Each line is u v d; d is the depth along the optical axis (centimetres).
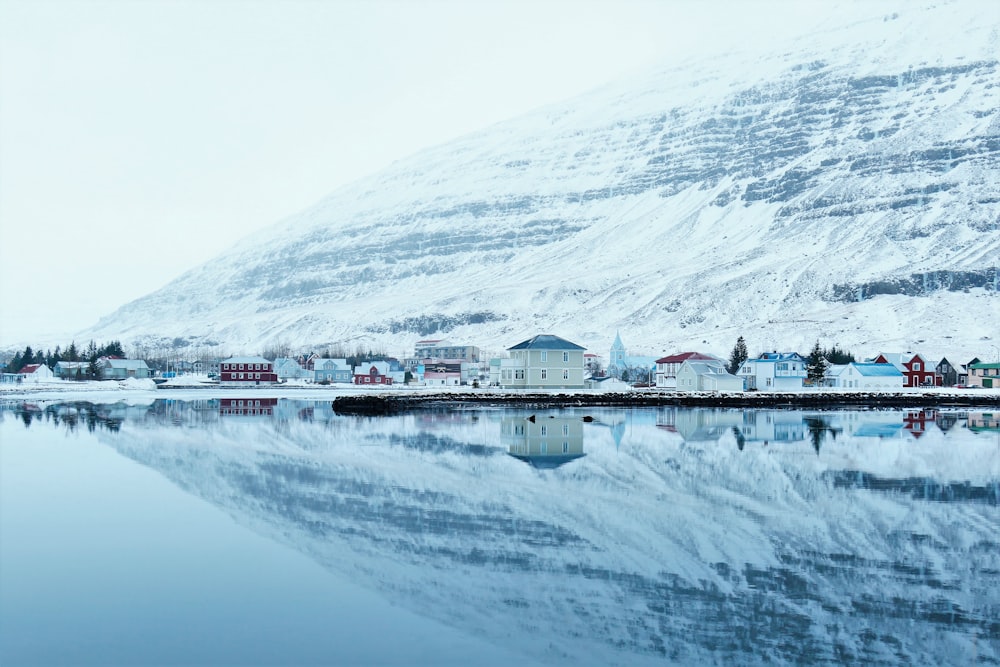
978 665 2002
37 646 2109
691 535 3212
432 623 2267
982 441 6988
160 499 3994
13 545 3070
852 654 2067
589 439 6975
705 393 13388
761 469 5072
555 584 2583
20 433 7450
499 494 4100
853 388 16375
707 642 2134
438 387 17888
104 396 15212
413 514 3616
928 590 2534
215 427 8169
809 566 2784
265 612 2344
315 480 4566
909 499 4000
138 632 2194
